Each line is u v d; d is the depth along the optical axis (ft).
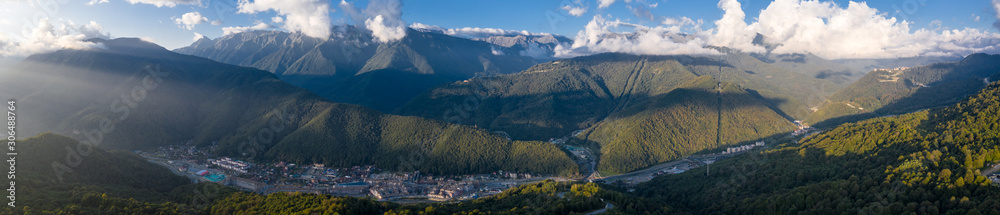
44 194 614.75
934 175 522.88
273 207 612.29
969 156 562.25
